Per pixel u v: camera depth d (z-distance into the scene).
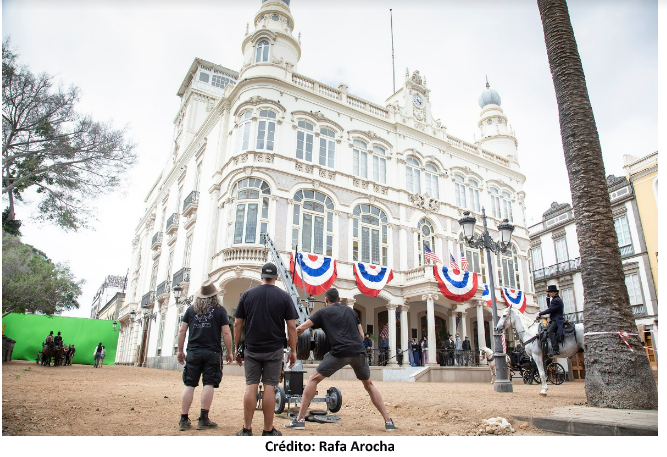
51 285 20.88
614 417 5.90
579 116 8.79
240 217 20.48
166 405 7.54
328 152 23.78
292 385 6.68
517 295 27.61
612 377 7.34
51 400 7.62
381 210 24.73
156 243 32.41
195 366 5.56
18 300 19.44
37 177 13.57
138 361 31.16
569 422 5.61
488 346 28.33
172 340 23.91
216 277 20.06
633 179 28.55
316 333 5.80
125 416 6.26
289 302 5.11
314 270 20.08
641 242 27.62
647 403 7.09
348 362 5.48
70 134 13.67
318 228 22.03
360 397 9.44
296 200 21.70
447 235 26.81
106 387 10.69
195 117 33.03
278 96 22.88
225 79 35.38
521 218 31.91
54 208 13.98
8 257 18.23
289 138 22.44
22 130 12.94
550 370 16.80
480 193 30.06
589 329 7.83
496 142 34.22
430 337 21.80
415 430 5.61
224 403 8.04
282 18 25.77
